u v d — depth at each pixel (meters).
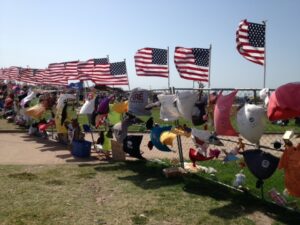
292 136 3.62
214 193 4.30
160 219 3.54
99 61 7.89
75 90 10.72
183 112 4.51
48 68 12.43
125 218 3.55
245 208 3.83
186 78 5.26
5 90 16.52
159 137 5.08
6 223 3.35
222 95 3.92
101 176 5.07
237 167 5.54
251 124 3.58
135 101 5.31
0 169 5.38
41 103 8.45
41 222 3.40
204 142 4.42
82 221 3.46
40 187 4.50
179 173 4.98
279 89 3.19
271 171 3.66
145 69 6.37
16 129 9.70
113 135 6.07
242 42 4.35
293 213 3.68
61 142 7.85
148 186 4.60
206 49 5.16
